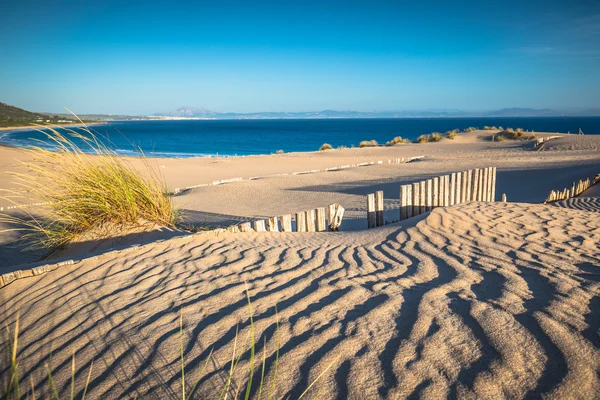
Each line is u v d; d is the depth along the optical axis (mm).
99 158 4918
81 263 3527
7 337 2316
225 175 20328
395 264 3279
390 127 145125
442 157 23594
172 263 3479
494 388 1534
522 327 1979
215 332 2156
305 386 1630
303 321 2223
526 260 3176
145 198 5008
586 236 3947
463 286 2645
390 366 1727
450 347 1844
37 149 4598
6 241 5742
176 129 137250
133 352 2020
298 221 5191
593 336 1846
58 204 4672
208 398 1594
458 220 4664
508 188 12359
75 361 1991
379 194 5824
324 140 71375
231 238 4410
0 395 1758
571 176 12609
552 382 1540
